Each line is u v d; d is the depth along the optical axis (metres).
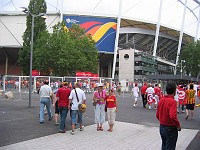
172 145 5.88
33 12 53.16
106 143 8.92
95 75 47.22
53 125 11.67
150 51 99.31
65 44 46.19
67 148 8.05
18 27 76.50
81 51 48.56
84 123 12.80
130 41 92.94
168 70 104.75
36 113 15.30
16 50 79.88
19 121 12.42
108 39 79.06
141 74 80.31
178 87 18.48
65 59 45.66
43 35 48.12
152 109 20.20
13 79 32.44
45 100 12.26
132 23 87.00
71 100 10.28
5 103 21.14
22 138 9.11
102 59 85.12
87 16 77.75
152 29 93.00
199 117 16.30
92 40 51.38
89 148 8.16
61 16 75.94
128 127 12.17
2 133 9.78
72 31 51.84
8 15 76.75
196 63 80.25
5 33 77.00
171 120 5.71
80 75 45.91
